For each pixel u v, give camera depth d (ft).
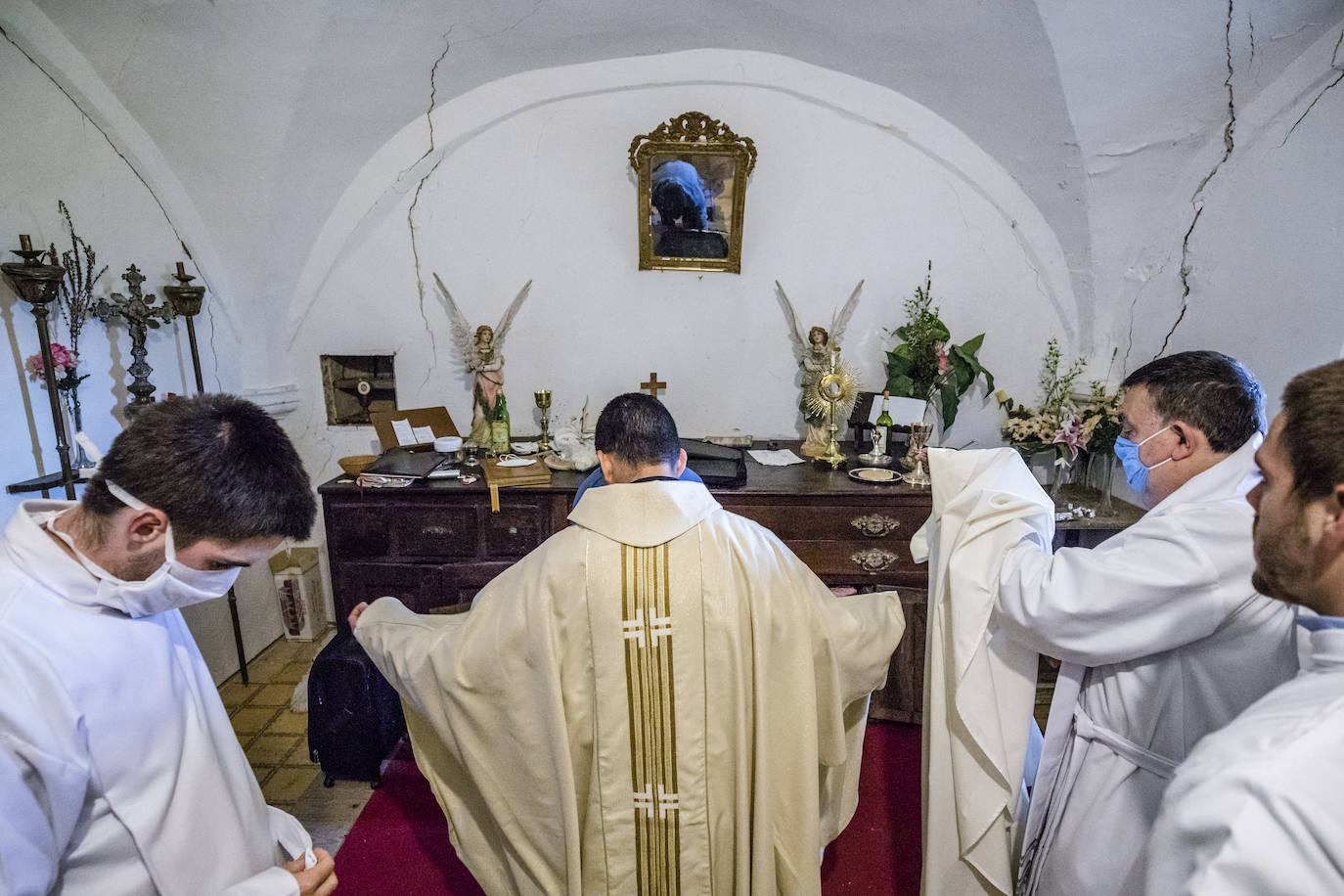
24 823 2.51
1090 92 8.40
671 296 10.50
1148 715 4.04
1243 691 3.66
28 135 7.06
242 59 7.94
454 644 4.50
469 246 10.32
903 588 8.73
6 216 6.84
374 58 8.60
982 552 4.69
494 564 8.96
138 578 2.96
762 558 4.48
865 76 9.62
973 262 10.28
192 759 3.20
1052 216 9.91
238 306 9.98
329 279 10.34
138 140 8.25
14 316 6.92
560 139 9.99
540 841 4.68
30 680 2.63
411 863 6.79
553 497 8.80
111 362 8.18
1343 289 7.28
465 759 4.65
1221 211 8.59
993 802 4.69
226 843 3.27
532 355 10.71
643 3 8.68
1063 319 10.43
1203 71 7.96
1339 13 7.09
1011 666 4.65
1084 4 7.58
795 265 10.39
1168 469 4.20
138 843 2.92
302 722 9.02
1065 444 9.25
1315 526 2.08
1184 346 9.21
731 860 4.58
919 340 9.99
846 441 10.85
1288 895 1.81
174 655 3.26
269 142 8.77
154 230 8.61
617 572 4.19
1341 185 7.28
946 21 8.29
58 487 7.26
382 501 8.86
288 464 2.98
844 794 5.55
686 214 10.03
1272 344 8.02
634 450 4.50
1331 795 1.85
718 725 4.34
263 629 10.93
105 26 7.20
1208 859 1.93
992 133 9.52
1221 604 3.62
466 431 10.94
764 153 10.03
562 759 4.26
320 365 10.69
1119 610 3.81
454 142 9.89
